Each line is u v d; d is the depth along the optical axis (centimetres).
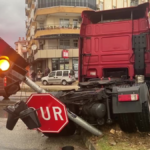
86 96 415
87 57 695
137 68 616
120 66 648
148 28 627
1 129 561
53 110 369
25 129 560
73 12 3478
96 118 427
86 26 709
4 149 417
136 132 438
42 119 375
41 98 372
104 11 722
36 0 3734
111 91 418
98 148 365
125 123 413
